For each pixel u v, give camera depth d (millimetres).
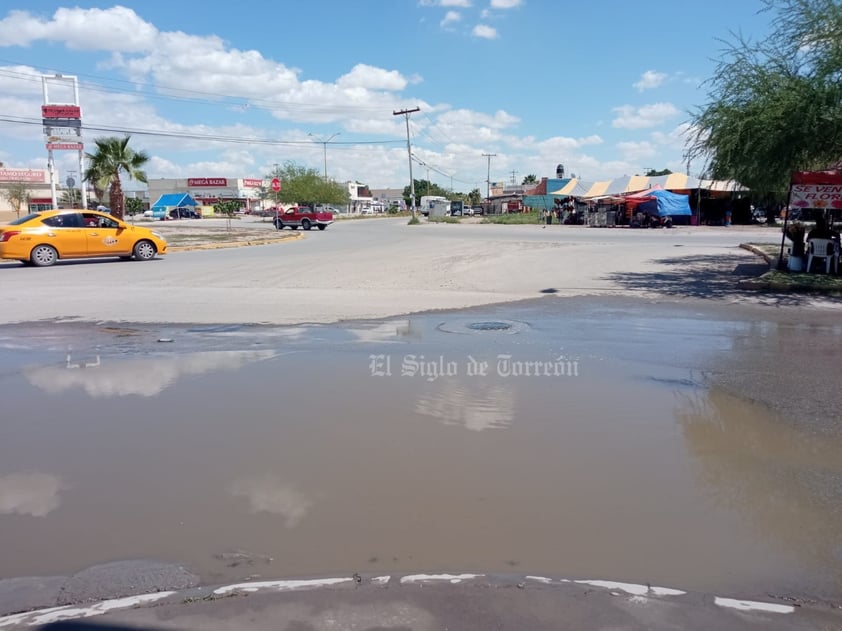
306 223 45531
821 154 14195
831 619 2969
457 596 3123
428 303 12094
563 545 3635
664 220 46125
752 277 15711
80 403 6215
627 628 2869
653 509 4055
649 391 6508
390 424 5555
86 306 11836
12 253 18922
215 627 2871
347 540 3691
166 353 8227
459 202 91750
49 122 35938
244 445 5113
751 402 6152
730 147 14039
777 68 13992
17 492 4332
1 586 3256
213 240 30516
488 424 5547
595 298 12727
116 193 43219
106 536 3762
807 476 4527
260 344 8688
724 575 3348
